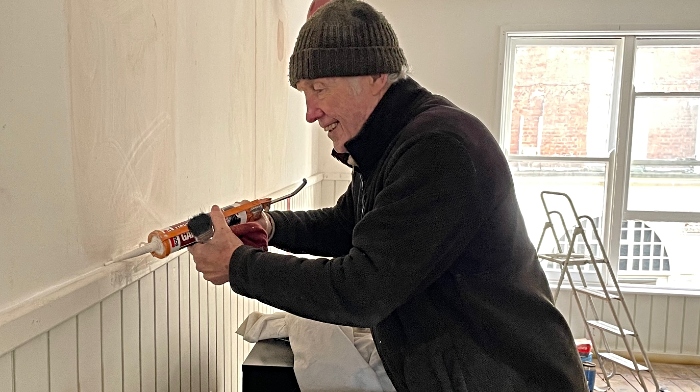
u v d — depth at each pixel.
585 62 3.64
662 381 3.35
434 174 0.92
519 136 3.76
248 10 1.80
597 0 3.43
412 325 1.05
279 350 1.42
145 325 1.14
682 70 3.56
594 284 3.71
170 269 1.26
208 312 1.53
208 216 0.99
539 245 3.51
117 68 1.00
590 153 3.71
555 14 3.48
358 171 1.17
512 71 3.69
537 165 3.77
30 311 0.75
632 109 3.60
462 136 0.94
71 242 0.87
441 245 0.92
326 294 0.91
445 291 1.03
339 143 1.10
